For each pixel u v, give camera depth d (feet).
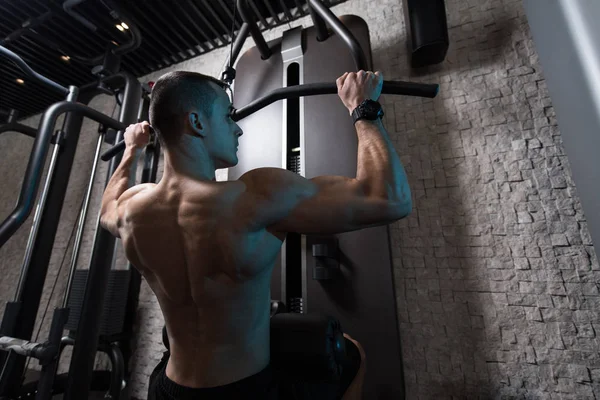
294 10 6.56
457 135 4.52
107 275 4.67
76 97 5.37
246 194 1.84
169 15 6.51
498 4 4.79
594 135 2.60
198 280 1.85
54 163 5.27
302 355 2.01
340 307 3.70
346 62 4.50
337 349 2.12
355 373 2.54
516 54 4.48
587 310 3.44
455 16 5.02
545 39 3.45
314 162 4.27
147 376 5.56
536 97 4.23
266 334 2.04
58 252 7.57
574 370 3.36
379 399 3.32
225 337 1.88
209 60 7.45
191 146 2.07
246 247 1.77
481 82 4.58
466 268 4.07
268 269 1.99
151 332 5.82
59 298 7.10
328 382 2.21
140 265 2.12
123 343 5.79
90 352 4.33
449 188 4.39
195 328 1.95
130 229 2.13
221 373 1.84
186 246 1.89
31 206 4.09
